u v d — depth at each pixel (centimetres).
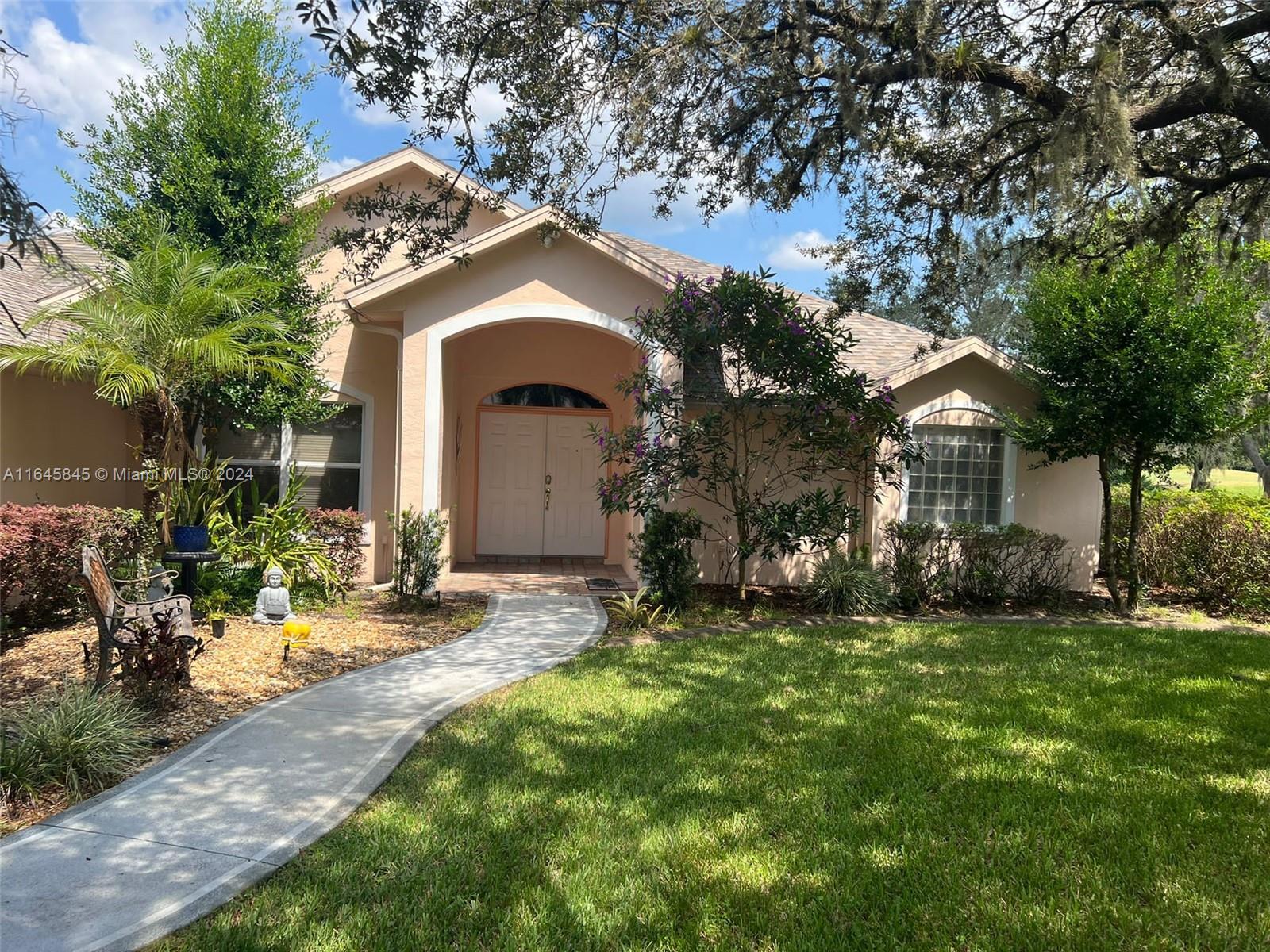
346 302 1002
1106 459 1066
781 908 335
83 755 434
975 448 1170
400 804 421
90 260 1100
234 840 378
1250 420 989
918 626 933
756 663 733
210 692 607
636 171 750
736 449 1024
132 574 838
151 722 532
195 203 973
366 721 551
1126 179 596
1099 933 322
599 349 1368
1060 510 1184
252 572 927
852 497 1156
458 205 1230
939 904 340
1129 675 708
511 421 1381
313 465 1155
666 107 723
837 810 425
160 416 858
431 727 543
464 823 401
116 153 966
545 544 1395
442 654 753
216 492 963
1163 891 355
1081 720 577
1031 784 463
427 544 1000
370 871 354
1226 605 1086
